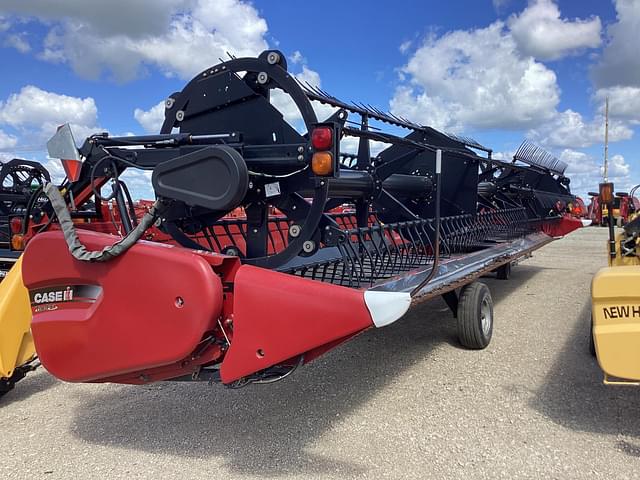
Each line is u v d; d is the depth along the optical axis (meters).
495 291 8.80
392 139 4.09
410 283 4.16
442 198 6.45
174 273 2.68
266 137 3.22
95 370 2.93
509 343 5.56
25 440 3.49
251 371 2.65
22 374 4.06
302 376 4.63
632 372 3.00
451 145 6.25
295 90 3.05
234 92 3.29
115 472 3.04
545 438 3.34
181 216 3.38
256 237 3.29
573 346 5.41
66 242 2.96
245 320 2.64
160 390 4.37
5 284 3.88
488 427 3.52
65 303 3.00
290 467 3.05
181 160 2.96
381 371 4.73
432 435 3.43
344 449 3.26
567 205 10.38
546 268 11.84
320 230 3.10
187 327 2.66
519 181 8.41
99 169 3.56
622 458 3.07
